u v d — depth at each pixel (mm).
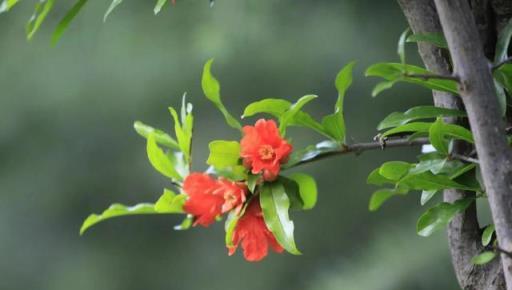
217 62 6207
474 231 2354
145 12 6496
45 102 6828
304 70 6133
